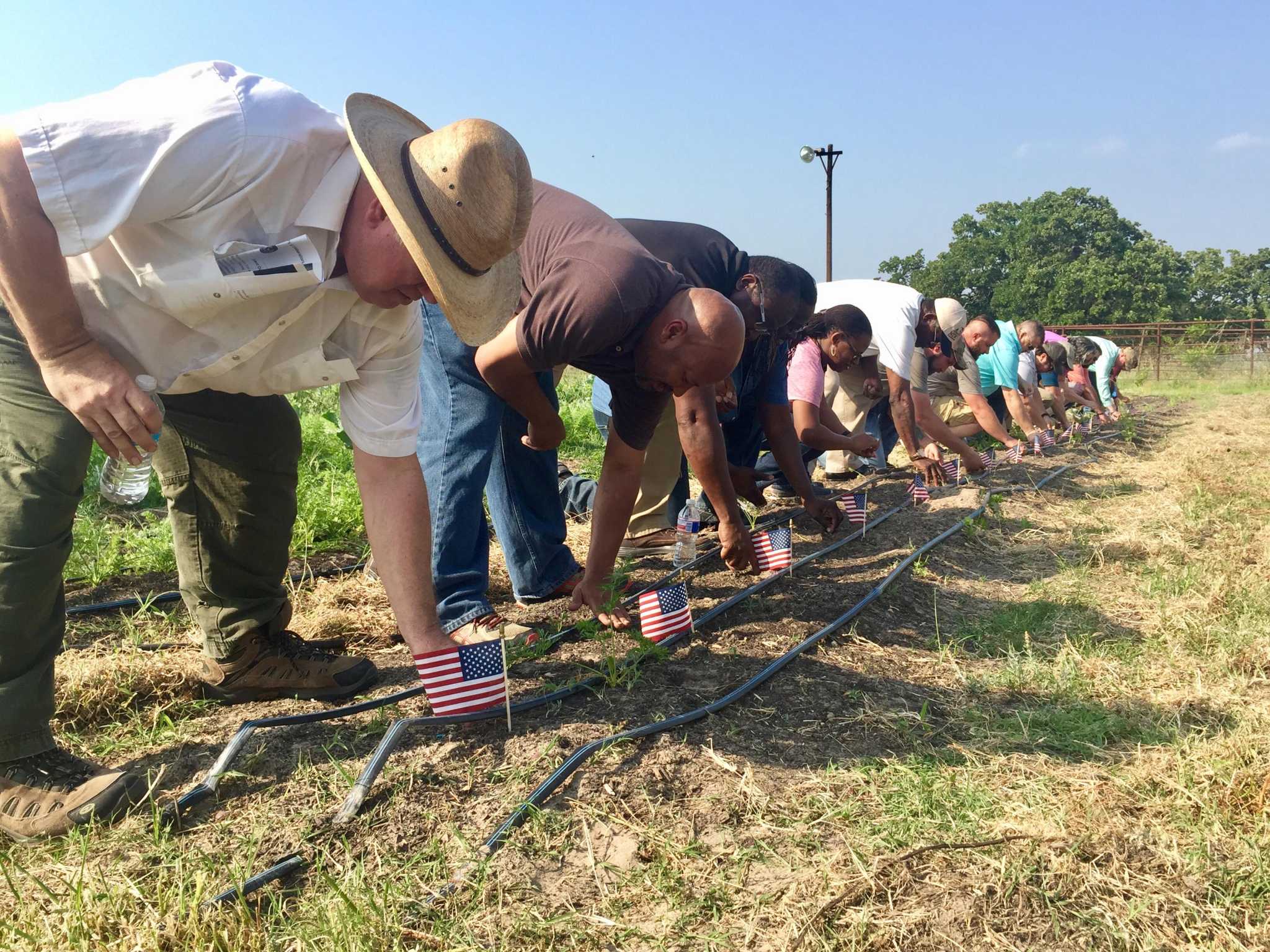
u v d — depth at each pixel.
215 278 2.03
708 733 2.80
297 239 2.05
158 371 2.22
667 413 4.75
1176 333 28.23
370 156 1.99
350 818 2.28
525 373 3.17
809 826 2.34
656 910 2.04
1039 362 10.44
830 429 5.90
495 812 2.35
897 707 3.08
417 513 2.62
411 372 2.62
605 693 3.04
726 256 4.18
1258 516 6.21
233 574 2.87
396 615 2.68
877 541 5.29
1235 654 3.48
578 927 1.97
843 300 6.54
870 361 7.01
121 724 2.82
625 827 2.32
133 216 1.93
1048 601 4.23
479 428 3.39
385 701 2.91
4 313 2.14
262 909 1.98
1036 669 3.37
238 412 2.66
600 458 8.30
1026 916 2.01
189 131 1.90
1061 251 68.25
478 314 2.27
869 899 2.04
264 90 2.04
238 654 2.95
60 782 2.27
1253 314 67.12
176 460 2.72
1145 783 2.53
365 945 1.84
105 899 1.93
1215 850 2.22
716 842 2.28
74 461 2.17
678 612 3.46
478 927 1.95
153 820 2.24
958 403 9.14
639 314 2.86
